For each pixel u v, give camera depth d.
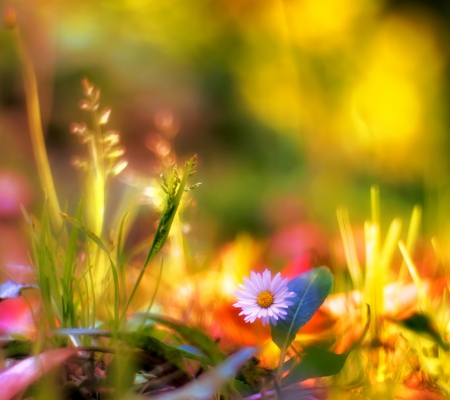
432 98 1.84
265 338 0.66
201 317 0.68
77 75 2.02
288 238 1.05
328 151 1.81
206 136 2.05
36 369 0.56
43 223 0.61
